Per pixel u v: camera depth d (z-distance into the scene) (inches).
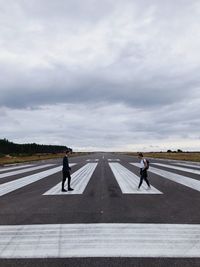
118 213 351.3
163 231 277.3
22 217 339.0
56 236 265.4
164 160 1833.2
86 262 204.2
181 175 835.4
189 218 325.7
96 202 426.0
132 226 293.9
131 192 521.3
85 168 1125.7
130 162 1593.3
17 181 729.6
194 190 544.1
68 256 216.7
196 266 195.8
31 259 211.6
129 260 207.3
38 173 961.5
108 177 783.1
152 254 219.5
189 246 237.6
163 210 367.2
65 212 360.8
